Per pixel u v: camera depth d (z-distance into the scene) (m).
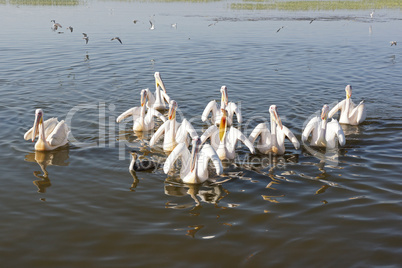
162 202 9.50
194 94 17.69
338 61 23.59
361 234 8.22
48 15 39.53
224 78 20.03
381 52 25.95
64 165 11.30
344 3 56.53
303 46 27.62
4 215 8.80
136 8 47.56
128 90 18.09
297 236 8.18
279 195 9.82
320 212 9.04
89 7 47.19
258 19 40.19
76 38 29.00
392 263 7.35
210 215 8.96
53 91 17.70
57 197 9.62
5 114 14.86
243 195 9.85
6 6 45.06
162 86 16.11
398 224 8.53
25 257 7.49
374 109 15.88
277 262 7.43
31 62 22.38
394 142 12.88
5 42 27.08
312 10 48.75
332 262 7.41
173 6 50.47
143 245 7.89
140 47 26.50
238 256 7.59
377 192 9.84
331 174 10.86
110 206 9.27
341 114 14.75
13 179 10.41
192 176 10.28
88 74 20.39
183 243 7.96
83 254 7.61
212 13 44.19
